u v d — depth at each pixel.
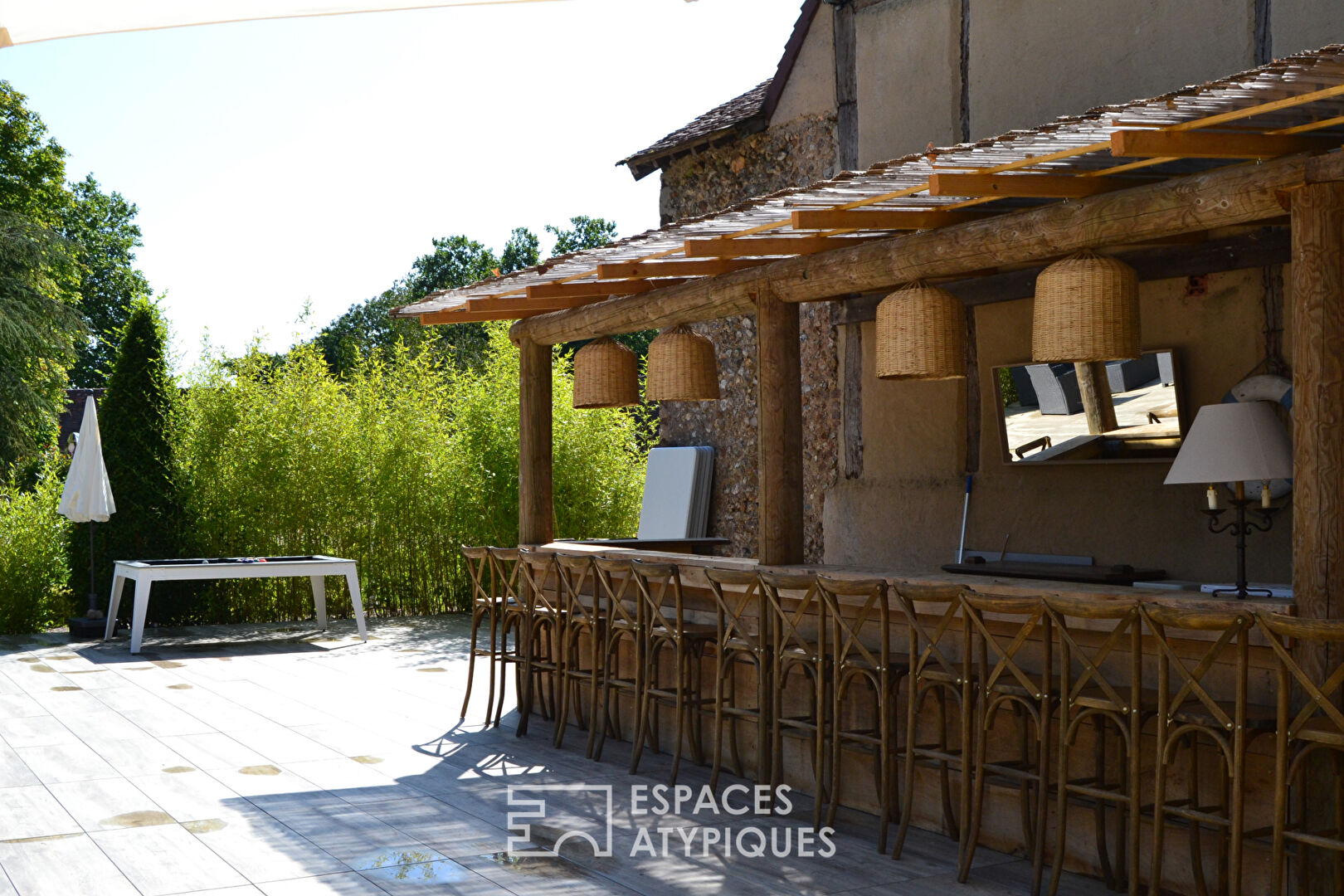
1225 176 3.72
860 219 4.66
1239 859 3.26
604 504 12.40
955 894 3.94
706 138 9.30
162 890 3.94
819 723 4.69
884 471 6.89
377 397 12.36
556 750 6.18
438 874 4.12
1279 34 4.98
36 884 4.00
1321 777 3.43
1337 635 3.01
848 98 7.33
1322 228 3.48
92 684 8.16
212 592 11.59
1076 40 5.82
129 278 29.53
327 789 5.32
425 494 12.20
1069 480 5.76
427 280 39.19
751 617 5.62
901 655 4.86
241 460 11.54
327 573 10.52
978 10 6.35
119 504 11.09
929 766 4.69
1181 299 5.25
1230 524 3.95
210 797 5.17
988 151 3.81
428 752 6.11
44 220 21.08
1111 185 4.24
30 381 19.06
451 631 11.11
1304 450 3.52
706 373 6.10
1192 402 5.21
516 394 12.30
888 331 4.82
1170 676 3.96
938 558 6.47
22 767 5.74
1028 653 4.45
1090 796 3.72
